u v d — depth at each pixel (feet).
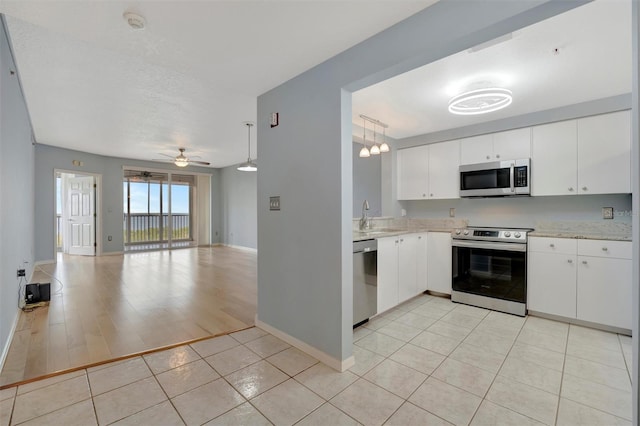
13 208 8.93
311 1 5.01
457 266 11.71
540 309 9.95
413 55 5.44
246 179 27.12
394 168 14.11
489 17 4.54
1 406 5.41
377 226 13.08
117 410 5.36
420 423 5.09
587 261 9.12
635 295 3.50
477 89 8.21
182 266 18.97
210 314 10.28
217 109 12.53
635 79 3.43
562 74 7.82
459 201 13.41
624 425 5.03
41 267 18.21
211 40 6.19
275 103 8.59
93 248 22.67
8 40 7.43
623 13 5.42
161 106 12.16
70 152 20.84
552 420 5.16
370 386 6.17
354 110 10.41
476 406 5.53
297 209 7.90
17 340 8.09
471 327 9.25
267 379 6.40
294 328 7.98
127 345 7.86
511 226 12.01
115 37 6.06
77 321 9.50
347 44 6.39
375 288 9.62
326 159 7.11
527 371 6.71
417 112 10.59
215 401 5.65
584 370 6.73
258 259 9.24
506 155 11.20
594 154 9.52
